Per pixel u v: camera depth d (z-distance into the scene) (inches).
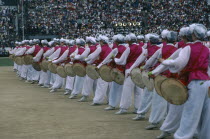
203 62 454.0
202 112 454.6
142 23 3503.9
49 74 1203.2
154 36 629.9
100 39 856.9
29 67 1331.2
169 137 548.1
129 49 708.0
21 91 1095.0
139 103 726.5
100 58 862.5
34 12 3599.9
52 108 794.2
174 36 575.2
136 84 677.9
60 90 1127.6
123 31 3356.3
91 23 3553.2
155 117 582.2
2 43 3238.2
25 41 1517.0
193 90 448.8
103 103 868.0
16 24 3304.6
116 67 734.5
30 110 767.1
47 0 3769.7
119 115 716.7
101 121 655.8
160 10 3641.7
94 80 907.4
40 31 3206.2
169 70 507.8
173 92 464.4
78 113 735.1
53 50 1141.7
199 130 467.2
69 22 3518.7
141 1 3777.1
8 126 614.5
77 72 920.9
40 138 534.0
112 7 3772.1
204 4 3641.7
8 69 2007.9
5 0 3742.6
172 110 514.9
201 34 457.7
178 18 3481.8
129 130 585.6
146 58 669.3
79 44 943.0
